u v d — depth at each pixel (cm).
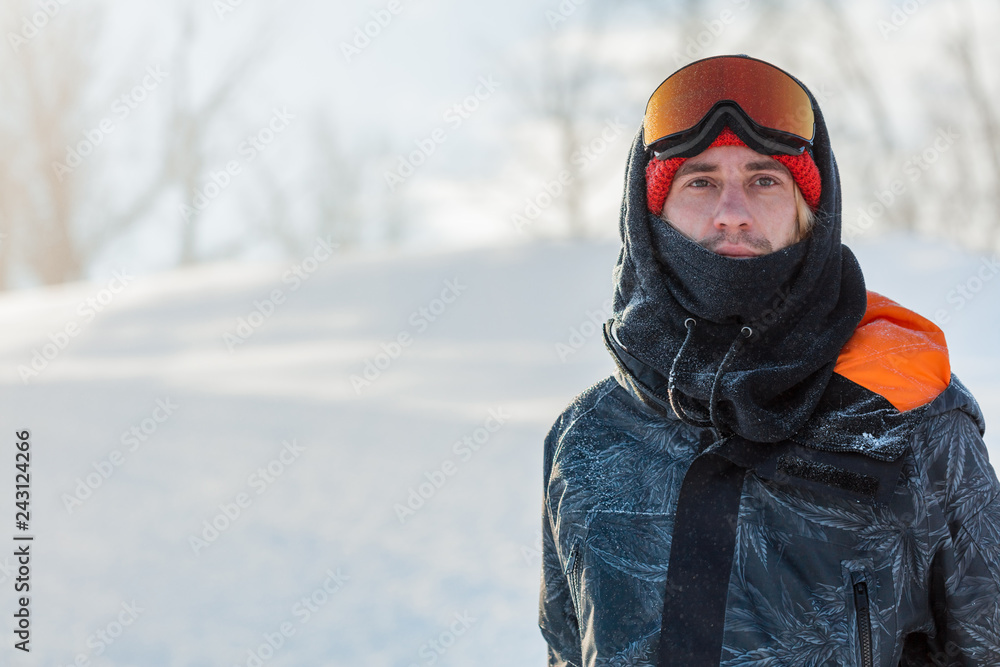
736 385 140
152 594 482
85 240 3975
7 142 3800
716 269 146
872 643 136
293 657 393
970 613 139
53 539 590
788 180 152
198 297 2528
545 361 1449
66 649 414
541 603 175
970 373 991
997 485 143
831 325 145
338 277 2636
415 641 401
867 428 139
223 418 1027
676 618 142
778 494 142
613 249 2670
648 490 151
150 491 704
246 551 544
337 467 749
